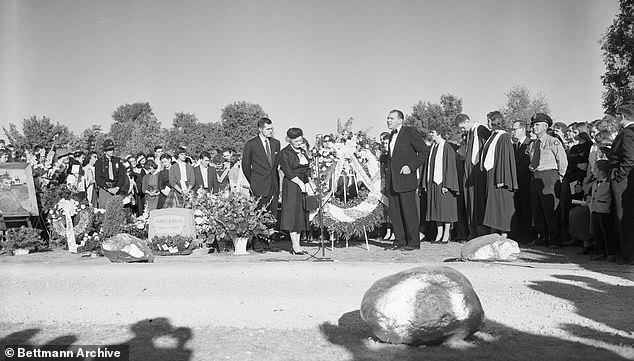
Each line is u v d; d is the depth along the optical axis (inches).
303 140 492.1
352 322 257.6
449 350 212.2
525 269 373.7
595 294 302.8
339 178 535.2
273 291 324.8
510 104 1803.6
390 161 502.3
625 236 389.4
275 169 515.8
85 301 309.3
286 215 483.5
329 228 502.6
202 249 514.0
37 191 593.9
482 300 292.4
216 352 218.8
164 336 241.9
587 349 210.1
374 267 390.6
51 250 560.1
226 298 310.2
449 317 217.2
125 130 2915.8
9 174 577.9
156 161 713.6
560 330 237.0
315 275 366.3
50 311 288.4
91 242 519.5
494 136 501.0
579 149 504.4
